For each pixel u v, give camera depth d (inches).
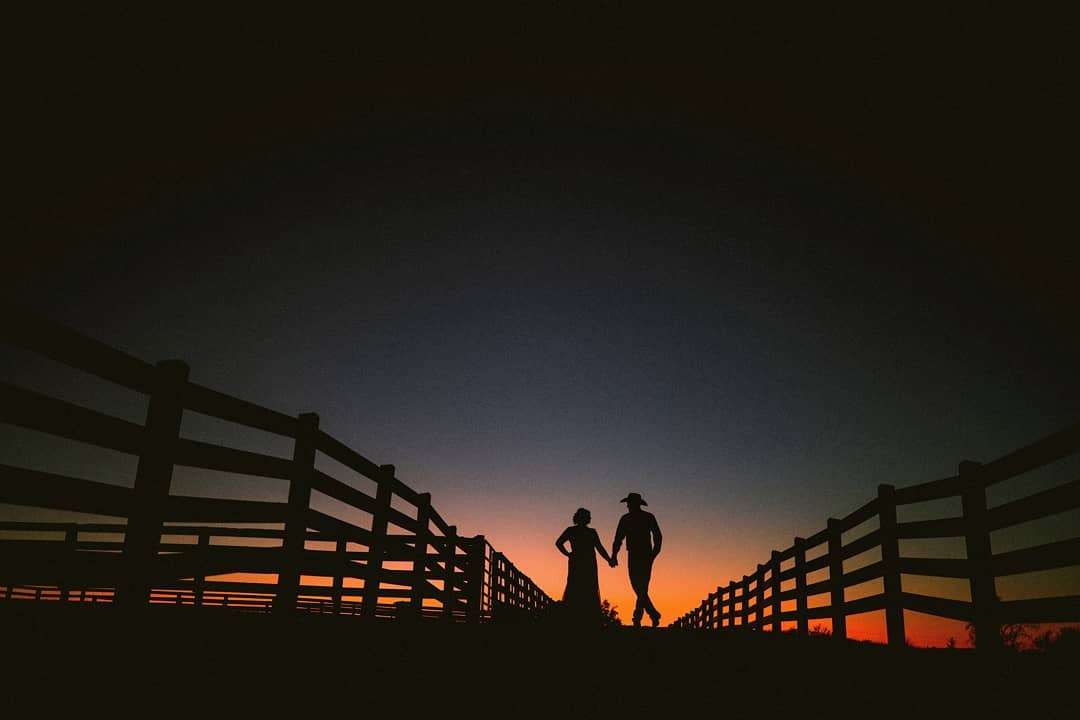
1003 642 220.2
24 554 135.9
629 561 407.2
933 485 273.4
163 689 117.9
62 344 142.4
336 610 310.3
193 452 185.9
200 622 169.5
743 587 690.2
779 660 219.9
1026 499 205.9
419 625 256.1
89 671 120.1
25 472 135.4
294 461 238.1
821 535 430.0
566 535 374.0
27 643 124.5
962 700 152.5
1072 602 181.5
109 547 358.0
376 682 146.8
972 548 237.9
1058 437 190.5
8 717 97.0
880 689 166.6
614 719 133.0
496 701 140.9
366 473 305.7
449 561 444.8
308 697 127.0
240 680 130.8
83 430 149.3
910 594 289.3
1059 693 154.6
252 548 212.2
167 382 176.9
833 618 395.9
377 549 319.0
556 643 245.0
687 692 162.1
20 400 133.8
